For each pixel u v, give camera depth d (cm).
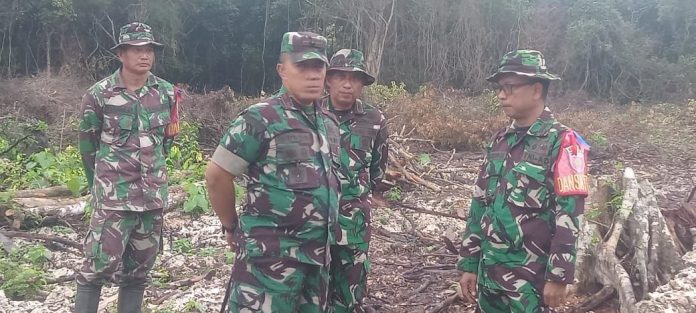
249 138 245
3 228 585
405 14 2861
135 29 351
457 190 835
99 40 2464
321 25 2850
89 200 646
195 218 651
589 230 439
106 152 347
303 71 247
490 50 2900
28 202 627
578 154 261
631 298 366
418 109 1285
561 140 265
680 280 384
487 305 296
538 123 275
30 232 584
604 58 2991
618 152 1215
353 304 340
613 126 1495
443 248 571
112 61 2422
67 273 482
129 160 348
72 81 1864
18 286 430
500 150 289
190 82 2902
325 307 262
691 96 2877
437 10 2831
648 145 1298
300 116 251
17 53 2358
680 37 3359
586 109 2314
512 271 275
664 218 468
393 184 784
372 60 2745
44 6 2252
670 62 3284
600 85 3030
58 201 647
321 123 260
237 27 3003
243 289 251
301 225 247
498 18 2922
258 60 3027
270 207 247
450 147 1253
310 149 250
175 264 511
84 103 348
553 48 3016
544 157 268
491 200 287
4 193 604
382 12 2764
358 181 343
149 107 359
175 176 789
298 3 2927
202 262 517
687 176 997
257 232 250
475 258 306
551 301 262
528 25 2961
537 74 269
